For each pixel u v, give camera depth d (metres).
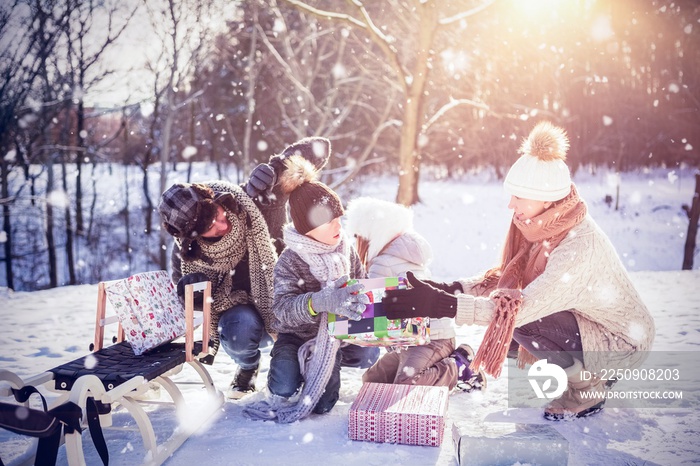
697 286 7.41
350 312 2.86
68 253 23.61
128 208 28.98
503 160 32.16
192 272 3.41
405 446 2.79
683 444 2.76
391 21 20.75
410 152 14.38
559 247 2.96
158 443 2.80
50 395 3.59
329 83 22.23
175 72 18.77
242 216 3.39
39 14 14.86
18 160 19.14
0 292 8.12
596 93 30.50
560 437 2.56
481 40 22.88
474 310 2.85
